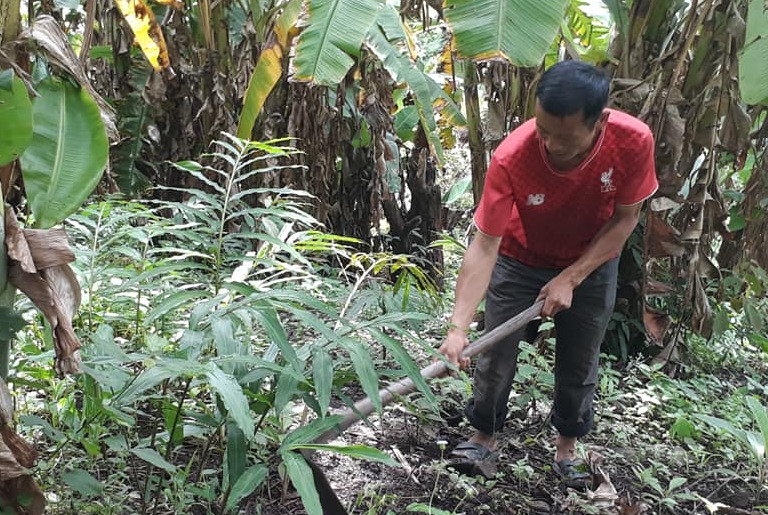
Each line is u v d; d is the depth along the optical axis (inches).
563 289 105.9
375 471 114.4
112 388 84.1
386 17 165.2
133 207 124.0
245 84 181.6
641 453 129.0
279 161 189.0
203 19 182.9
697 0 151.6
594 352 115.7
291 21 145.7
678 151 154.4
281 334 76.2
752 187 166.7
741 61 121.9
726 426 117.6
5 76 66.7
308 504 68.1
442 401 141.3
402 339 159.5
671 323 176.1
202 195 105.1
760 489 118.5
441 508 107.0
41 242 70.6
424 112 165.9
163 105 190.1
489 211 103.0
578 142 90.4
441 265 215.2
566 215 105.0
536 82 172.4
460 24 107.7
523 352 148.9
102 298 118.4
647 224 160.6
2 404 69.1
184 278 118.0
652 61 164.4
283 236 122.8
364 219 213.5
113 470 97.0
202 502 91.7
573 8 184.2
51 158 76.4
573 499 109.8
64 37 78.2
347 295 122.8
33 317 115.2
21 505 70.6
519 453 128.0
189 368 70.6
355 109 201.0
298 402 124.8
